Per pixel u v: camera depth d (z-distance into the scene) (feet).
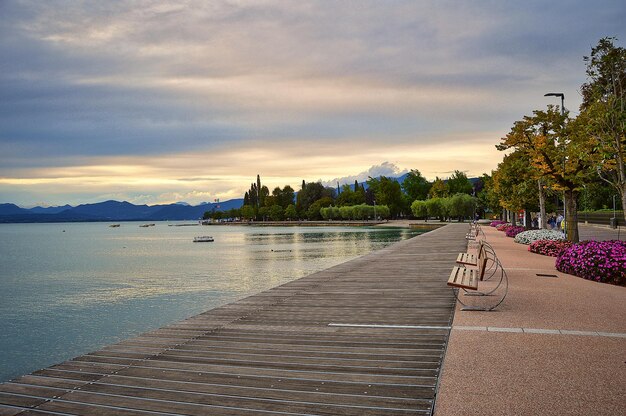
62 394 17.60
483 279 45.24
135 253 207.21
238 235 358.43
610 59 51.31
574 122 66.59
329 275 51.96
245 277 104.47
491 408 15.15
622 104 48.39
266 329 27.04
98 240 370.73
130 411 15.90
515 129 86.07
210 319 29.96
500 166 140.15
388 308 32.45
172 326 28.09
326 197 545.44
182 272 120.37
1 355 46.88
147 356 22.17
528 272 50.65
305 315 30.73
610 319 27.68
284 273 110.01
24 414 15.79
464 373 18.45
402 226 346.13
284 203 624.18
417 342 23.43
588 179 68.59
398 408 15.55
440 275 49.75
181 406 16.17
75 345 50.31
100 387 18.25
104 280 108.99
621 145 49.11
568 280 44.65
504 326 26.23
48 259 181.06
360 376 18.65
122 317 64.03
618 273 43.11
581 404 15.31
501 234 138.82
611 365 19.13
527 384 17.12
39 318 64.80
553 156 70.95
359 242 209.26
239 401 16.44
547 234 90.53
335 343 23.59
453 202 337.11
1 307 74.23
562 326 26.02
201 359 21.52
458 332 25.09
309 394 16.92
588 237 108.17
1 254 214.90
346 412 15.33
